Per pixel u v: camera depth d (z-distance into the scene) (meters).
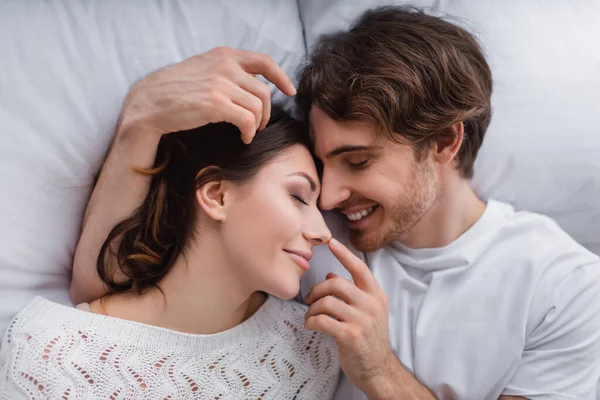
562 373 1.17
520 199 1.39
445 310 1.20
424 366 1.19
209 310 1.06
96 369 0.97
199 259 1.04
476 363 1.18
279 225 1.00
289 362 1.12
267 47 1.33
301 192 1.04
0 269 1.13
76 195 1.18
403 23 1.12
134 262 1.05
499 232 1.23
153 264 1.05
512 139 1.35
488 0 1.38
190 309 1.05
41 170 1.16
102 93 1.20
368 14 1.20
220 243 1.03
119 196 1.07
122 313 1.06
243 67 1.00
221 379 1.04
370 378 1.08
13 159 1.14
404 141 1.07
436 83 1.07
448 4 1.37
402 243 1.26
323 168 1.11
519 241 1.23
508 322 1.18
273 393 1.09
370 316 1.06
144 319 1.06
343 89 1.04
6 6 1.20
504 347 1.17
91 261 1.11
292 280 1.01
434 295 1.21
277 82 1.01
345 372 1.10
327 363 1.17
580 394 1.16
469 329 1.19
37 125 1.16
